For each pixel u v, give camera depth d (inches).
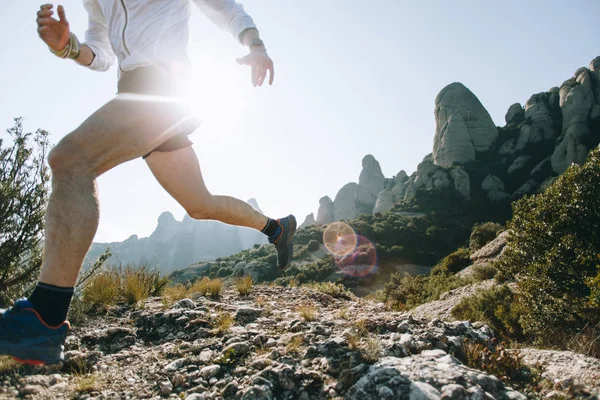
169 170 88.0
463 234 2817.4
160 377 86.8
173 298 187.5
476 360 92.5
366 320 112.7
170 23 73.4
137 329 128.7
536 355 101.1
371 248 2554.1
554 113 3516.2
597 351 191.6
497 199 3095.5
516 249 451.8
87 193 61.1
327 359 87.1
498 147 3678.6
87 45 84.5
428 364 77.7
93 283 171.5
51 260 57.8
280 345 99.8
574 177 424.2
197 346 103.7
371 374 74.6
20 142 181.6
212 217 100.3
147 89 68.7
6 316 55.8
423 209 3265.3
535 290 362.9
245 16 78.9
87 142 62.6
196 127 80.6
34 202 181.8
